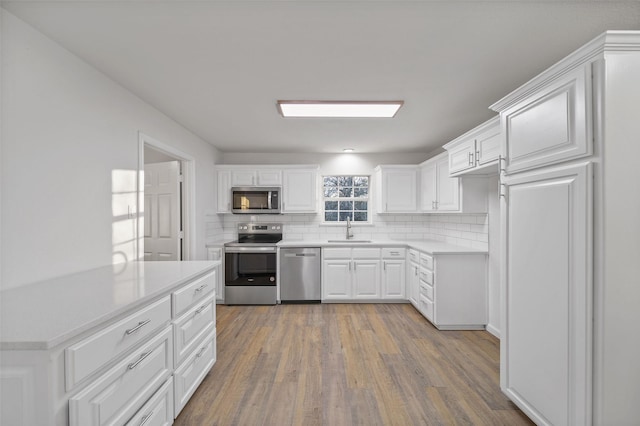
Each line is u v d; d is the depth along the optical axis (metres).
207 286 2.26
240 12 1.51
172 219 3.60
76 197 1.90
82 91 1.95
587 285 1.36
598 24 1.62
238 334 3.17
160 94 2.51
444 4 1.46
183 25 1.61
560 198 1.50
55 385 1.02
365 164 4.95
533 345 1.70
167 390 1.69
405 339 3.04
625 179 1.31
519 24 1.62
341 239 4.92
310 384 2.23
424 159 4.91
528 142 1.73
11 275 1.51
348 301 4.30
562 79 1.48
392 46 1.83
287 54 1.91
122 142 2.35
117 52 1.87
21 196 1.55
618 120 1.30
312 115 3.03
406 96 2.58
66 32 1.66
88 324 1.12
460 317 3.30
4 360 1.01
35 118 1.63
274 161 4.96
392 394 2.11
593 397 1.36
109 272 1.97
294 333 3.19
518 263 1.82
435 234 4.69
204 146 4.10
